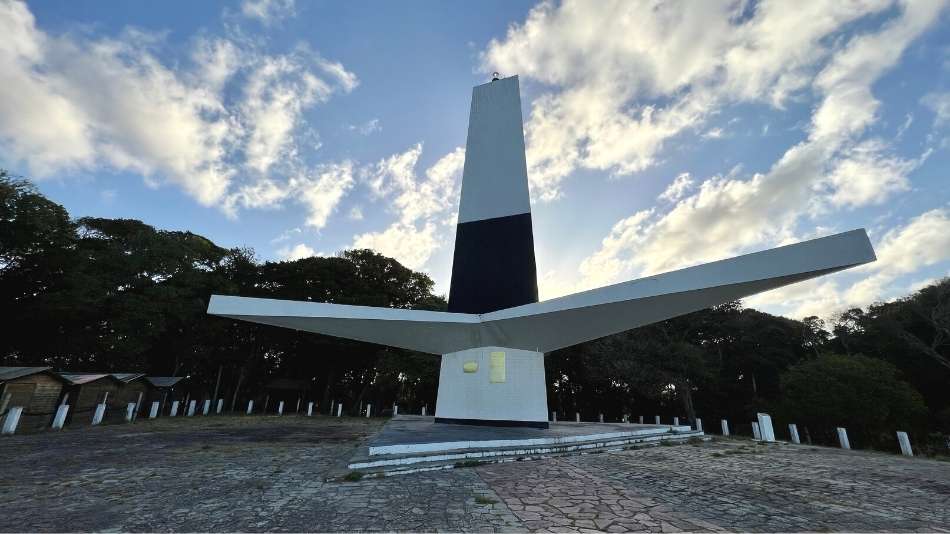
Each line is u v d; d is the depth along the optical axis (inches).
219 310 412.2
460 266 540.7
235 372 1177.4
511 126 580.4
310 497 205.3
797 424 742.5
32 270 777.6
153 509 186.5
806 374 714.2
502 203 551.5
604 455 336.8
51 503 196.5
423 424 498.3
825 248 299.9
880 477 259.6
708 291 349.7
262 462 303.1
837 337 1080.2
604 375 948.6
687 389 891.4
